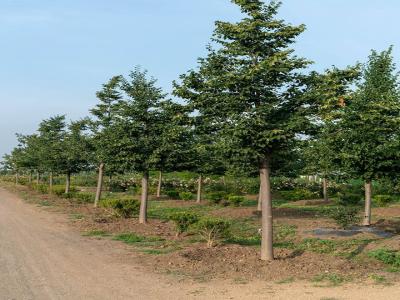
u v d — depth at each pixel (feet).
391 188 62.49
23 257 39.83
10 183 226.79
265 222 38.32
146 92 60.59
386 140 48.96
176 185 136.77
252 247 45.19
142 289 29.37
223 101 34.96
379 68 54.19
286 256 39.99
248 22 35.68
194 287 30.01
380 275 33.37
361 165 50.19
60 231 58.03
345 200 82.23
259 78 34.88
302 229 57.00
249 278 32.68
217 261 38.17
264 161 37.91
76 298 26.89
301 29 34.88
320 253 41.91
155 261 38.99
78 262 38.42
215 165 88.58
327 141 50.55
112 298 26.99
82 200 102.27
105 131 72.02
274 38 35.99
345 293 28.14
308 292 28.48
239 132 32.81
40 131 127.13
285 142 35.32
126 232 57.06
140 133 60.70
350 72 34.40
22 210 86.79
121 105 60.39
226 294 28.14
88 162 95.09
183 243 49.16
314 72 35.99
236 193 116.26
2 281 30.83
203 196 109.91
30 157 142.10
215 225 45.47
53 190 121.90
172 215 52.75
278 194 110.73
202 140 37.58
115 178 151.23
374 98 50.75
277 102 35.37
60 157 110.63
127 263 38.32
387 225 57.93
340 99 34.24
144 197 64.28
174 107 37.24
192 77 36.01
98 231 57.41
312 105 35.47
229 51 35.47
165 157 60.23
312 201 94.48
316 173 86.38
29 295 27.37
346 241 47.47
